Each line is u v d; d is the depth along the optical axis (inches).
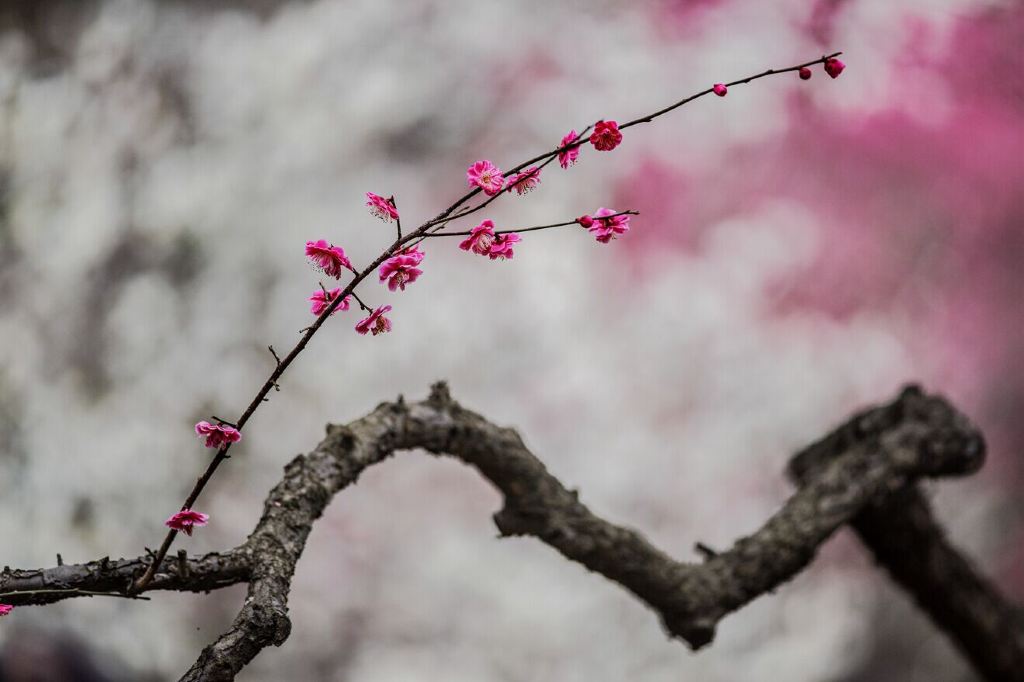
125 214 553.6
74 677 452.1
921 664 511.5
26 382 534.6
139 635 474.0
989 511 550.9
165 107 572.7
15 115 573.9
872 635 515.8
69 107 575.8
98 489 517.3
